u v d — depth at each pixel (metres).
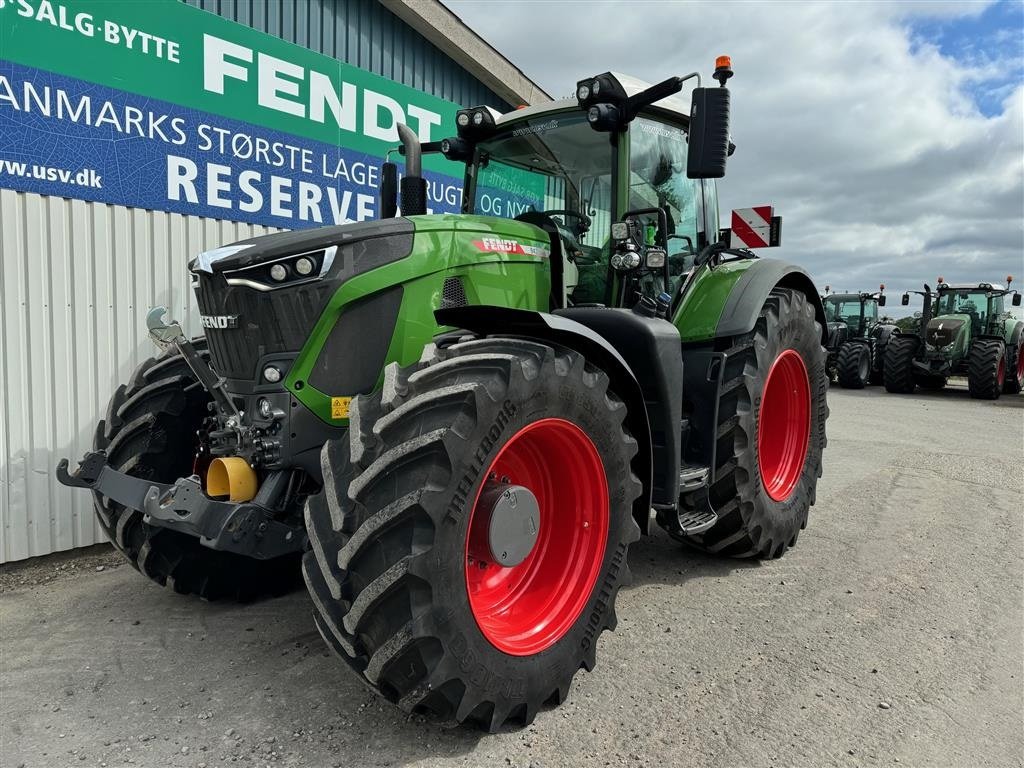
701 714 2.36
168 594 3.46
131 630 3.03
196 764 2.08
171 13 4.23
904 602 3.32
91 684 2.56
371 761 2.10
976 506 5.01
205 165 4.48
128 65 4.05
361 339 2.52
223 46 4.52
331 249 2.45
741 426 3.46
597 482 2.49
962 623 3.09
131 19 4.05
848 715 2.36
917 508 4.96
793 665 2.71
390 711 2.37
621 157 3.21
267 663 2.73
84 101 3.88
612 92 3.08
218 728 2.27
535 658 2.27
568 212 3.43
